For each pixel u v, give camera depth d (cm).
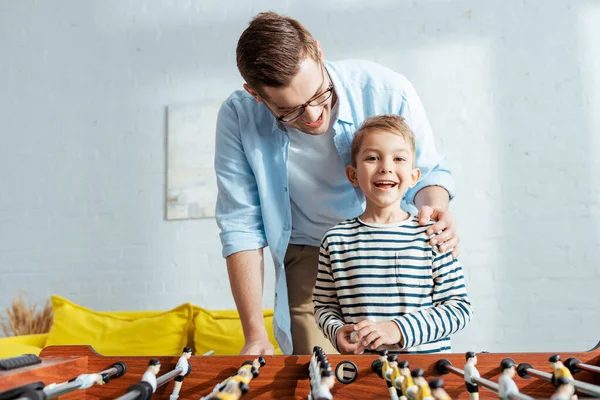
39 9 339
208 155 302
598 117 265
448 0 287
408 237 119
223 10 314
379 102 133
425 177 137
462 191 272
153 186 307
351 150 130
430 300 115
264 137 138
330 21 297
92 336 241
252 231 137
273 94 113
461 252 267
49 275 311
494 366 80
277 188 137
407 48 288
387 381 76
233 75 308
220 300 289
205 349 228
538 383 79
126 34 325
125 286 301
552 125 268
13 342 241
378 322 103
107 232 308
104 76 323
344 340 103
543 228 262
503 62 277
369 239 120
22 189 323
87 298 304
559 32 274
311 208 141
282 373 82
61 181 319
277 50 109
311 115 116
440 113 279
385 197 121
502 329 259
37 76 332
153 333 235
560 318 254
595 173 261
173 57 316
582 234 258
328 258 122
